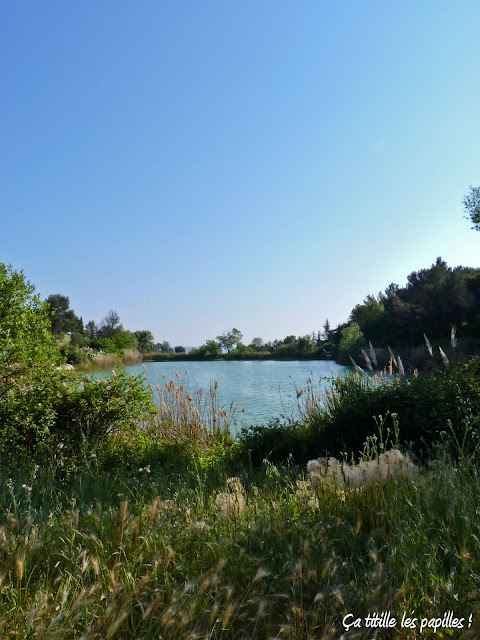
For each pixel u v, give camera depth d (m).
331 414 8.28
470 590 2.25
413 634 2.08
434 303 39.53
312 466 4.23
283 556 2.70
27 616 2.06
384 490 3.42
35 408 6.56
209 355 70.31
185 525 3.14
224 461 7.46
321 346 63.19
